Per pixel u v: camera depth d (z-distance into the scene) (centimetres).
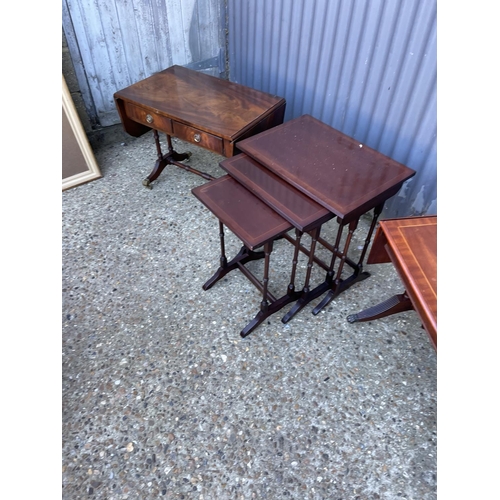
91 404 183
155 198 288
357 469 163
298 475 162
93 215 274
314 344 204
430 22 191
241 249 237
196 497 157
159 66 327
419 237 159
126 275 237
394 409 181
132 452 168
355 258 249
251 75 337
